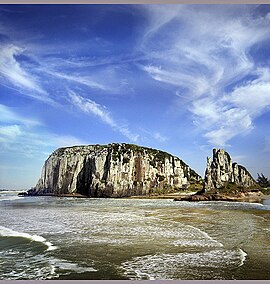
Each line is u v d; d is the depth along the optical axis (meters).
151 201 69.44
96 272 11.48
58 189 114.56
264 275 10.95
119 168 105.00
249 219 27.36
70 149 124.06
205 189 82.19
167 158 119.44
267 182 108.00
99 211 38.28
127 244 16.09
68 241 17.00
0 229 21.56
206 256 13.49
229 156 88.38
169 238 17.72
